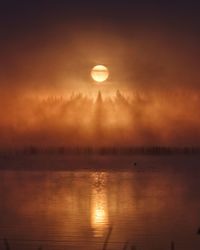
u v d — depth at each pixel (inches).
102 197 2800.2
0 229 1787.6
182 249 1469.0
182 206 2370.8
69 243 1555.1
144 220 1957.4
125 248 1480.1
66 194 2989.7
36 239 1617.9
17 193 3102.9
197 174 4670.3
